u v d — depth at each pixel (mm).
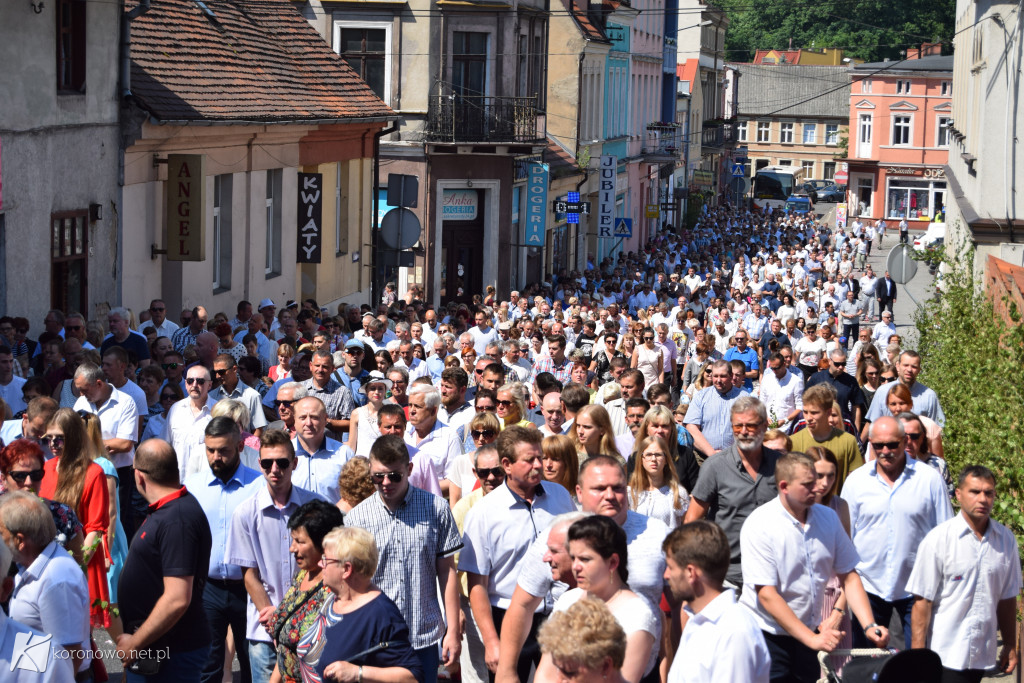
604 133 65125
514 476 8891
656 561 7922
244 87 28125
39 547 7926
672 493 10430
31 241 19719
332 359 15117
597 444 11570
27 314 19688
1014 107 29750
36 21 19672
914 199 108125
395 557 8758
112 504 10891
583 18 60406
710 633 6660
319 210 31328
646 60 76625
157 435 13766
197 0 29750
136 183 23344
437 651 8875
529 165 46125
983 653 9023
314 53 34750
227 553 9391
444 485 11945
